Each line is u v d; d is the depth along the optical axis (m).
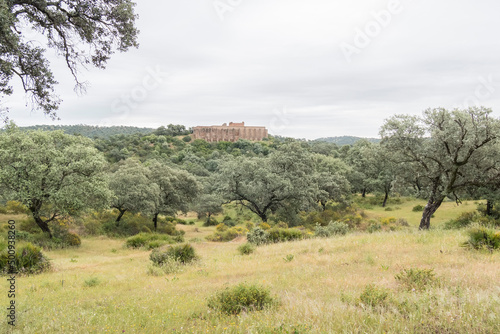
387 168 51.72
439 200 22.77
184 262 14.51
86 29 6.55
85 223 33.41
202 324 5.27
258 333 4.43
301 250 14.69
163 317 5.69
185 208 48.22
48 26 6.50
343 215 44.75
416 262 9.27
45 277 12.23
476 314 4.21
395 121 21.41
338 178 51.00
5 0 5.30
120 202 36.38
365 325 4.21
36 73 6.45
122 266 15.58
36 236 24.64
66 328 5.12
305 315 4.84
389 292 5.76
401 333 3.95
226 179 40.81
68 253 22.72
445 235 14.02
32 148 25.14
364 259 10.47
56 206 25.17
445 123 20.48
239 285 6.80
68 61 6.85
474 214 31.56
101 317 5.79
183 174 48.25
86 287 9.90
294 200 40.22
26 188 24.34
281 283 8.19
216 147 147.50
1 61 5.50
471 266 7.89
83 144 29.36
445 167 21.05
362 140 83.69
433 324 4.12
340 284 7.31
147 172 44.84
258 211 41.50
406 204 54.97
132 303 6.99
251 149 138.88
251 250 16.84
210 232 44.59
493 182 20.62
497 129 18.12
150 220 43.56
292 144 42.78
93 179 27.00
